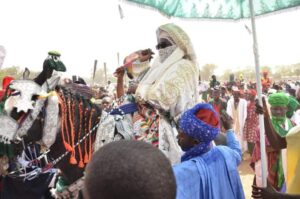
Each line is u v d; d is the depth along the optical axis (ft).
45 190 12.14
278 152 15.23
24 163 11.84
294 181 9.90
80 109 12.23
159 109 11.62
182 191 8.18
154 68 12.53
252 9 10.82
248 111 36.58
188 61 12.07
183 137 9.21
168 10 12.99
